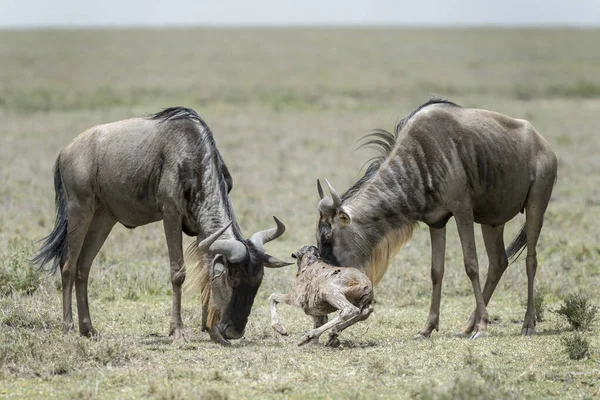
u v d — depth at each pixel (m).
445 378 28.88
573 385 28.42
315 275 34.69
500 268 39.28
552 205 69.94
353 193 36.53
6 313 36.62
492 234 39.22
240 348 33.56
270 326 38.06
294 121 132.12
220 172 35.41
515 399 26.16
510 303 43.75
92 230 37.38
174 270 35.03
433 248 36.91
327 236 35.47
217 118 133.00
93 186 36.28
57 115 132.00
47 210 63.94
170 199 35.03
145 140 35.75
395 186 35.91
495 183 36.84
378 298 44.38
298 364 30.64
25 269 42.97
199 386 27.61
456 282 46.62
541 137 38.91
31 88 165.62
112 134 36.34
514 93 178.12
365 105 155.38
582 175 85.19
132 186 35.72
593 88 181.50
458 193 36.16
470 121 36.88
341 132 118.94
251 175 83.31
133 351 31.69
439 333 37.53
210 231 34.72
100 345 31.42
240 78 198.75
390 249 36.44
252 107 150.12
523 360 31.50
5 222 58.56
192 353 32.41
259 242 34.38
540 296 40.78
